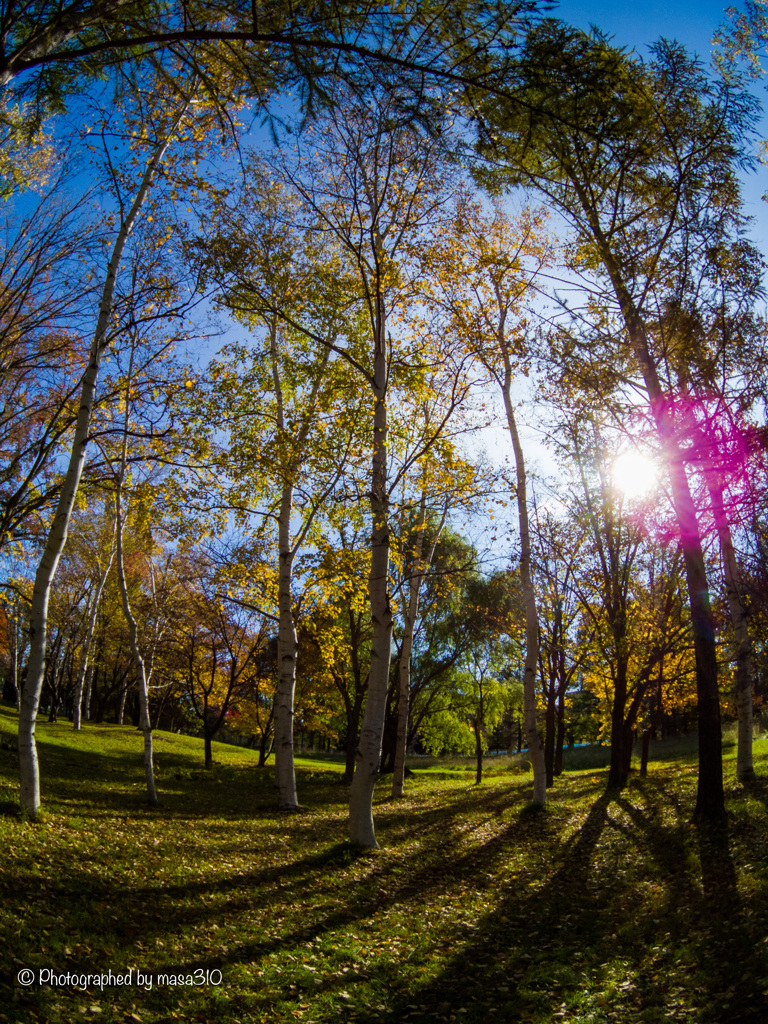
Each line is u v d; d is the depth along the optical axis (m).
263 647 29.38
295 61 4.55
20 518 12.70
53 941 5.44
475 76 4.54
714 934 6.01
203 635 27.45
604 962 6.06
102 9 4.37
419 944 6.69
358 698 27.48
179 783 21.02
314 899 7.84
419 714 32.22
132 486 12.95
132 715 56.28
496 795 21.09
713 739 10.80
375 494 11.20
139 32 4.80
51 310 12.28
